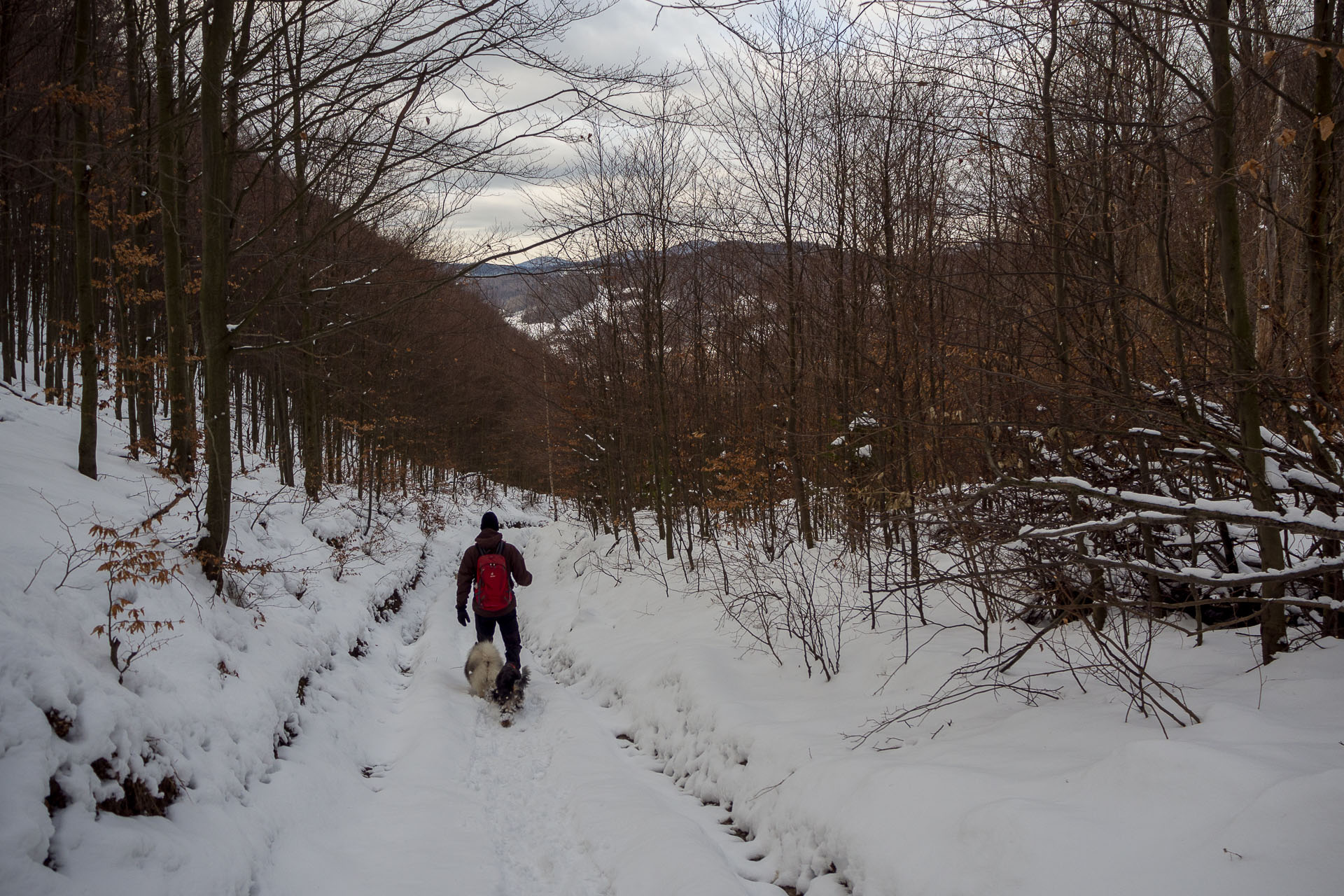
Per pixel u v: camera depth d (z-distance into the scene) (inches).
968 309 247.1
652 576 445.1
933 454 256.5
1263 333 205.8
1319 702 137.0
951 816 133.4
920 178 294.2
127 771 135.3
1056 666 195.0
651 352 533.0
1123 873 103.5
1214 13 165.6
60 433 408.5
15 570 166.9
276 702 207.3
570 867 169.5
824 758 180.1
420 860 164.6
